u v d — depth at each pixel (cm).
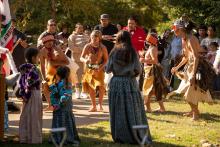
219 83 2202
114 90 1228
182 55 1650
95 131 1369
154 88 1689
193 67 1545
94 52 1658
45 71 1594
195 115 1585
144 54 1806
